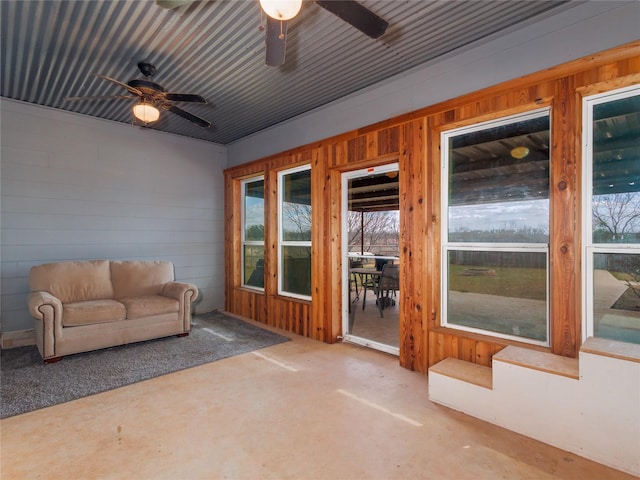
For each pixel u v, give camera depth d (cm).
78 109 424
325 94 377
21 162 400
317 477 179
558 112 238
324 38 271
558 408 203
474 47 282
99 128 454
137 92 292
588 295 233
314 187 410
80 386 283
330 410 245
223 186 572
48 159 417
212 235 561
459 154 301
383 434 216
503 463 189
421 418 235
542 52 249
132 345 385
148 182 495
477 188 291
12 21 248
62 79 342
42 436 214
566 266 234
